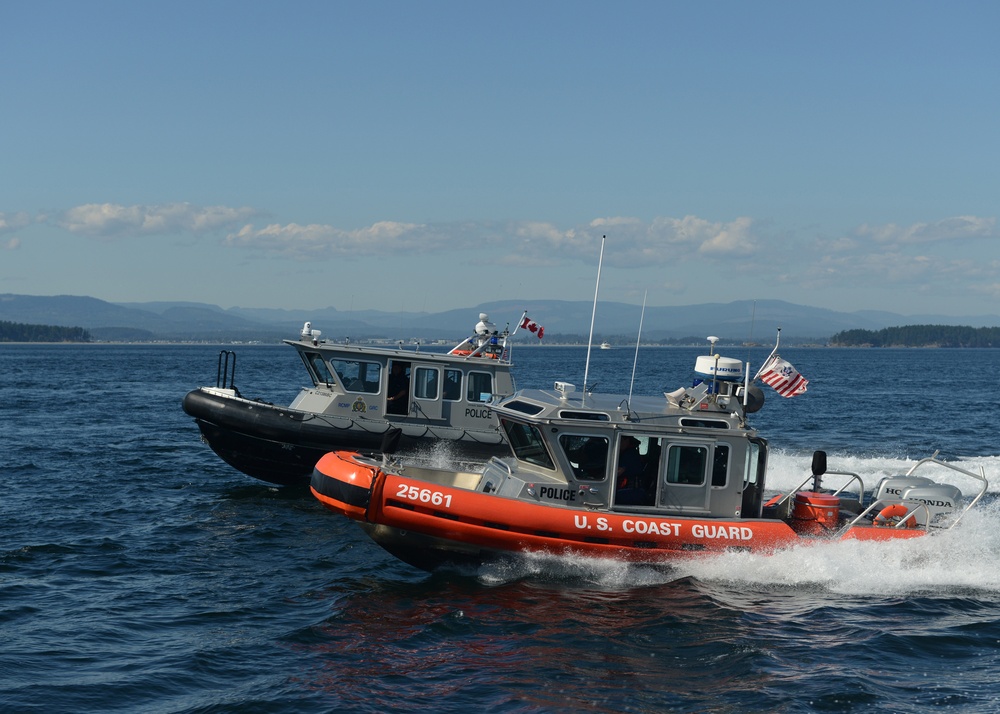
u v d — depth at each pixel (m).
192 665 9.48
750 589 11.86
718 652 9.88
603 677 9.25
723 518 12.05
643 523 11.77
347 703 8.61
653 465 11.96
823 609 11.22
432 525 11.83
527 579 12.13
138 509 17.05
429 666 9.50
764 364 12.34
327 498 12.30
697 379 12.90
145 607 11.33
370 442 17.91
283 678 9.19
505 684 9.06
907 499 12.91
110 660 9.59
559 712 8.48
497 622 10.70
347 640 10.20
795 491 13.24
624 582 12.00
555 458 11.88
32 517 16.16
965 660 9.81
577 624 10.63
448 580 12.27
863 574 12.07
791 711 8.55
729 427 12.07
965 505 13.43
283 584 12.31
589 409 11.94
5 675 9.09
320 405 18.06
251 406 18.06
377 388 18.16
